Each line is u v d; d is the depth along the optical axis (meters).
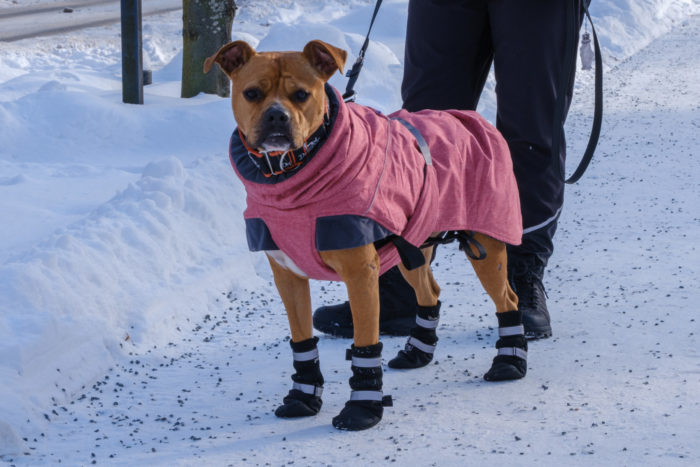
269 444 2.98
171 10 20.81
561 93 3.87
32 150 7.37
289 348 4.04
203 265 4.86
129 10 8.41
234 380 3.66
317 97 2.90
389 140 3.12
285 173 2.89
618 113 9.47
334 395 3.48
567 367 3.62
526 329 3.98
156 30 17.59
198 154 7.40
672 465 2.64
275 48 9.38
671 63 12.60
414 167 3.17
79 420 3.24
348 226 2.90
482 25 4.19
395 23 12.58
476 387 3.48
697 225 5.68
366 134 3.03
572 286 4.73
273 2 19.69
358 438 3.01
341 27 12.83
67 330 3.66
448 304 4.61
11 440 2.95
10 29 17.58
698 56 13.06
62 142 7.52
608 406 3.15
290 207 2.90
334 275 3.11
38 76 10.54
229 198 5.62
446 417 3.16
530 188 4.14
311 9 19.55
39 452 2.96
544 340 3.98
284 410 3.24
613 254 5.22
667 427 2.92
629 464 2.67
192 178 5.62
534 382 3.48
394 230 3.03
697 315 4.13
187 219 5.16
